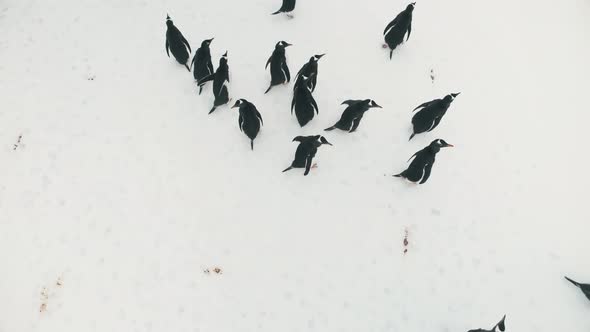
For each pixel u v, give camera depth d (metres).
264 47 6.02
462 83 5.79
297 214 4.79
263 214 4.78
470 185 5.03
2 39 5.93
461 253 4.63
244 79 5.71
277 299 4.34
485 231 4.76
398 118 5.45
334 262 4.54
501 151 5.27
